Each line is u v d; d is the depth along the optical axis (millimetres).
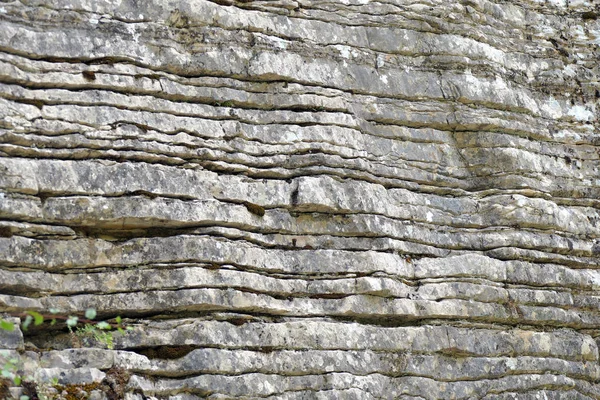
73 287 9156
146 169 9539
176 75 10070
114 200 9336
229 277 9672
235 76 10367
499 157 11797
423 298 10773
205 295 9508
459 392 10797
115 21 9805
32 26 9414
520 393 11266
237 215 9906
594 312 12070
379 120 11227
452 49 11828
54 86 9367
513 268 11477
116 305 9242
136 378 9070
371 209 10664
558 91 12703
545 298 11641
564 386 11609
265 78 10516
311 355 9914
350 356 10125
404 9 11656
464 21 12039
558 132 12516
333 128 10711
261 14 10688
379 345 10344
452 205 11445
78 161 9297
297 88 10656
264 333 9758
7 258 8852
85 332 9164
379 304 10445
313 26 10984
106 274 9289
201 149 9906
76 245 9227
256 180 10180
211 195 9836
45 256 9055
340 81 10992
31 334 9141
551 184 12141
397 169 11172
